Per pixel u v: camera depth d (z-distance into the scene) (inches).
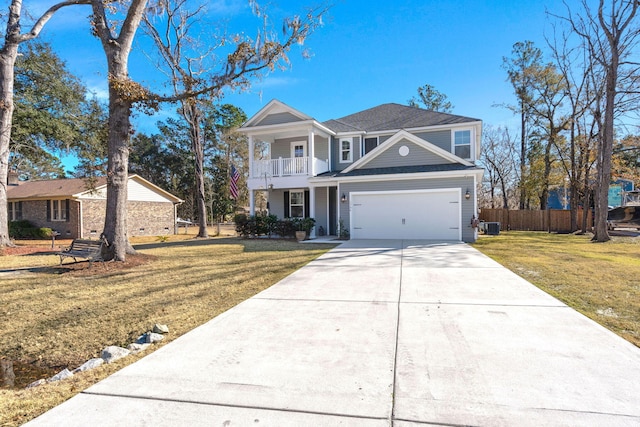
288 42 383.2
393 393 111.7
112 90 377.4
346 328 172.2
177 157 1692.9
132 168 1712.6
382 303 213.6
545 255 401.1
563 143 946.7
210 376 126.4
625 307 200.5
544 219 864.9
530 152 1159.6
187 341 160.9
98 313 215.0
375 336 160.7
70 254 357.4
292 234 649.0
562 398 107.3
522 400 106.4
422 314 190.7
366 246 491.2
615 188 1213.1
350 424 96.3
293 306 212.5
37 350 170.7
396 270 314.2
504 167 1305.4
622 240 591.2
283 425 96.1
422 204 565.3
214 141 1656.0
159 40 677.9
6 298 249.6
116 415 103.6
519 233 789.2
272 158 779.4
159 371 131.6
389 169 607.5
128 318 204.4
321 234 720.3
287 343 155.2
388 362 134.0
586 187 775.7
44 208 922.7
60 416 104.1
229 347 152.3
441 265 335.3
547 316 184.9
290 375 125.6
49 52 719.7
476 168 542.3
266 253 450.9
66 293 261.4
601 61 598.2
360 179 588.1
